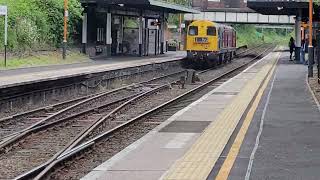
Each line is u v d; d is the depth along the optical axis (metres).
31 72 31.52
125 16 60.69
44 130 17.06
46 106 23.11
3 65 35.88
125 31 62.12
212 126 15.17
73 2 51.38
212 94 25.25
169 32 95.00
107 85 34.38
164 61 48.09
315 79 31.92
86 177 9.97
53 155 13.38
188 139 13.82
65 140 15.72
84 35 53.12
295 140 13.14
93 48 54.69
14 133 16.31
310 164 10.60
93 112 21.95
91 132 16.77
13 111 22.39
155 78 39.12
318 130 14.62
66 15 45.81
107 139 15.41
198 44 51.19
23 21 43.91
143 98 27.38
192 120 17.25
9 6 42.97
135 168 10.54
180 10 64.88
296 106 19.94
